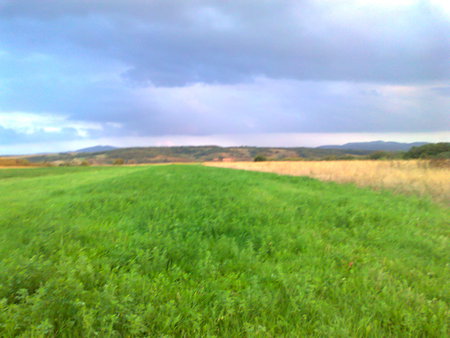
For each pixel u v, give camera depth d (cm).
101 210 681
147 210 677
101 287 297
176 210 685
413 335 253
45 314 238
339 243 516
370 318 267
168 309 264
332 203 848
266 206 766
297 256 443
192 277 357
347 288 334
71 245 426
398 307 291
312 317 271
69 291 267
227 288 326
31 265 312
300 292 299
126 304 255
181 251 433
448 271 405
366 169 1778
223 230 553
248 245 481
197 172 1844
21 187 1555
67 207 716
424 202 988
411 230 616
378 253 466
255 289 311
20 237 470
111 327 220
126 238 475
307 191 1135
